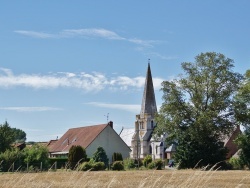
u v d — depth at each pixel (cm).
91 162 5831
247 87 7419
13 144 7269
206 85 7538
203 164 6894
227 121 7306
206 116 7006
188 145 6981
